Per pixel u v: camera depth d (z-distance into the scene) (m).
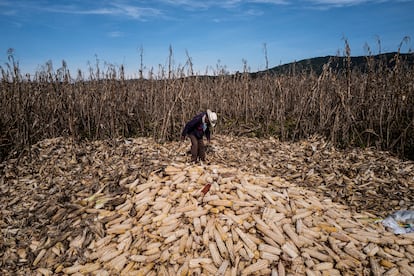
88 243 3.68
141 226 3.80
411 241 3.52
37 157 6.65
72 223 4.04
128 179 4.84
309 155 7.40
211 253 3.29
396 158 6.80
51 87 8.95
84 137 8.52
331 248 3.35
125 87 9.52
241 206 3.92
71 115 8.46
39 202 4.84
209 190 4.21
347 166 6.47
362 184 5.66
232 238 3.47
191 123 6.14
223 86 11.92
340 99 8.07
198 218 3.77
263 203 3.98
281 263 3.14
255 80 12.95
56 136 8.36
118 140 8.15
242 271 3.09
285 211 3.88
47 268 3.45
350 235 3.57
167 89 9.39
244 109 11.30
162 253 3.37
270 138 8.99
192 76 10.66
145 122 10.34
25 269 3.47
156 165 5.43
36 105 8.38
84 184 5.30
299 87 11.76
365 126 8.07
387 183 5.60
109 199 4.36
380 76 8.21
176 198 4.15
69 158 6.68
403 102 7.87
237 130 9.81
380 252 3.30
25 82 8.33
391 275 3.00
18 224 4.29
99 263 3.40
